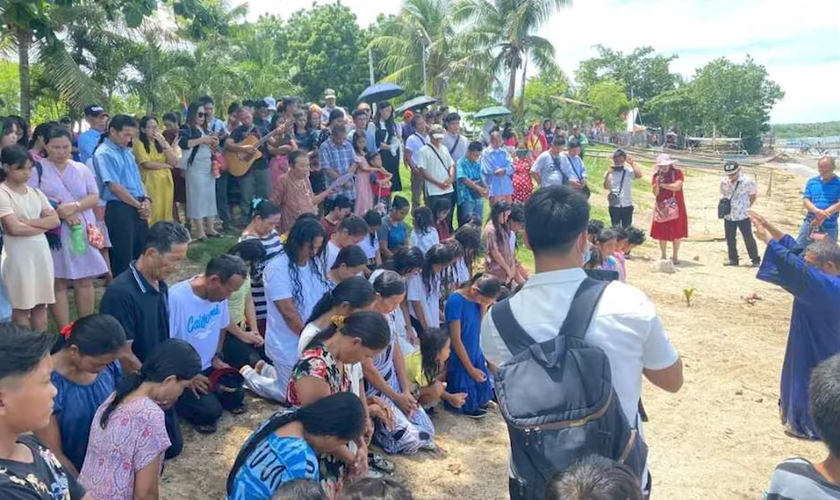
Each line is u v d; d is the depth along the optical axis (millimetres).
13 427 2299
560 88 49031
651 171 35469
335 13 45844
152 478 3566
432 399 6148
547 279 2691
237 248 6273
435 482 5191
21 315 5664
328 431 3203
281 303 5645
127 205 7336
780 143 96938
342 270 5535
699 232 17375
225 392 5605
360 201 10148
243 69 25609
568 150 12938
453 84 38500
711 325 9398
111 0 6699
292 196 8953
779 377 7656
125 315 4598
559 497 2004
